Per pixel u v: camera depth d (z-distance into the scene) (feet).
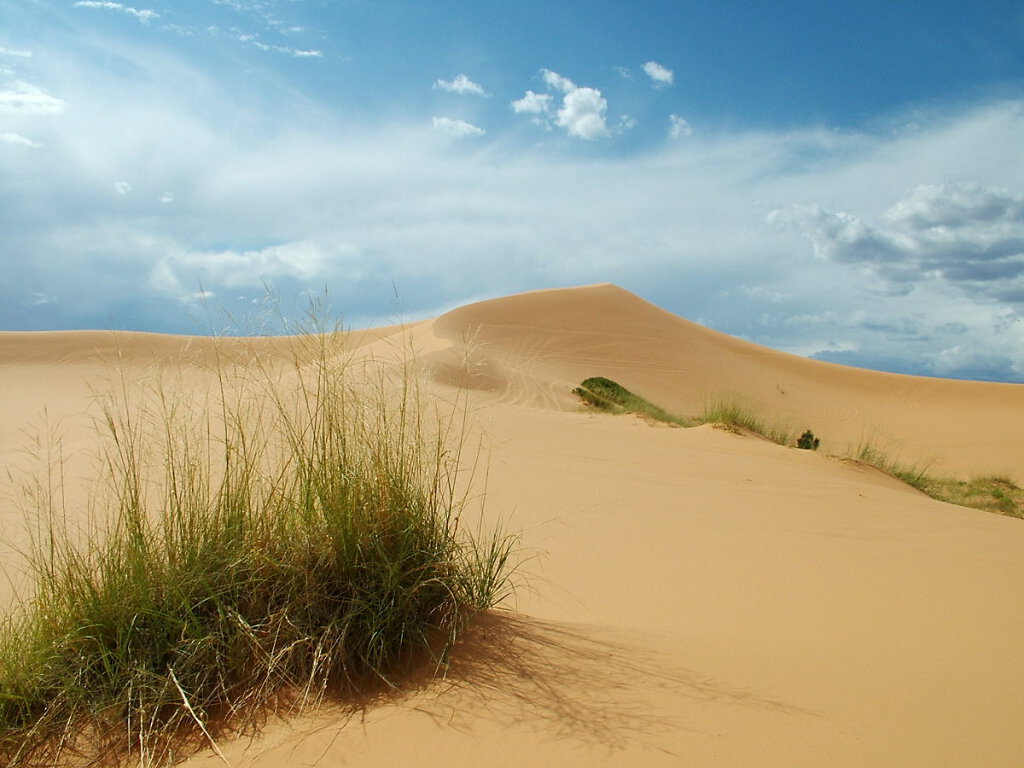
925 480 52.37
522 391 88.69
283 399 12.42
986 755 8.57
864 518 26.68
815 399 147.02
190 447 12.05
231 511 11.19
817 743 8.70
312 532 10.94
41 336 144.25
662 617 14.74
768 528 24.12
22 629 10.30
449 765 8.09
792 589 17.40
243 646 9.86
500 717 9.09
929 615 15.23
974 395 154.71
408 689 9.79
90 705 9.35
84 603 10.11
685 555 20.33
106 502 12.98
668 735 8.74
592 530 22.44
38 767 8.56
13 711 9.35
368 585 10.68
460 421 38.65
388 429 12.22
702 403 127.54
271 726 9.02
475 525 21.83
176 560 10.69
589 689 9.94
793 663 11.50
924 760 8.40
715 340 180.65
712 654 11.75
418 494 11.98
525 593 15.81
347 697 9.61
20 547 15.58
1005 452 99.09
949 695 10.33
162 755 8.60
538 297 174.40
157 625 9.96
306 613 10.36
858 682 10.73
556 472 31.14
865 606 15.94
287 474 12.15
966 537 24.52
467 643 11.01
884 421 130.52
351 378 12.58
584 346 150.92
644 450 38.93
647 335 163.53
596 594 16.38
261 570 10.65
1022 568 20.15
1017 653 12.52
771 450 42.73
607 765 8.04
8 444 34.32
